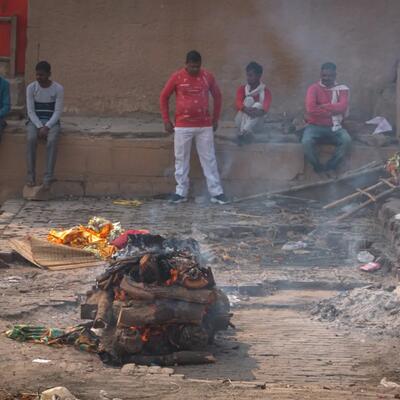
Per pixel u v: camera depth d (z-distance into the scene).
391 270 13.73
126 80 19.98
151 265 10.11
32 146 17.89
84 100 20.05
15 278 13.11
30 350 10.18
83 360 9.98
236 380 9.53
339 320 11.80
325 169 18.00
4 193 18.42
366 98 19.72
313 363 10.17
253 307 12.46
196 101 17.42
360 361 10.25
